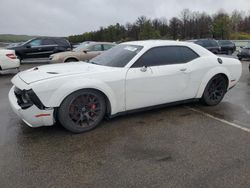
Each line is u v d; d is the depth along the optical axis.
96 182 2.79
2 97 6.53
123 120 4.58
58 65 4.71
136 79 4.33
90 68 4.34
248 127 4.28
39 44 15.63
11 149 3.53
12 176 2.90
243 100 6.00
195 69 4.96
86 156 3.34
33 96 3.63
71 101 3.84
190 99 5.12
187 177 2.86
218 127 4.28
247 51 17.22
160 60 4.66
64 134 4.00
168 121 4.55
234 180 2.79
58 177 2.89
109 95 4.14
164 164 3.13
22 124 4.44
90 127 4.09
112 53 4.98
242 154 3.36
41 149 3.53
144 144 3.67
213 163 3.14
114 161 3.21
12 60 10.51
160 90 4.62
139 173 2.95
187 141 3.76
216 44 21.05
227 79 5.49
